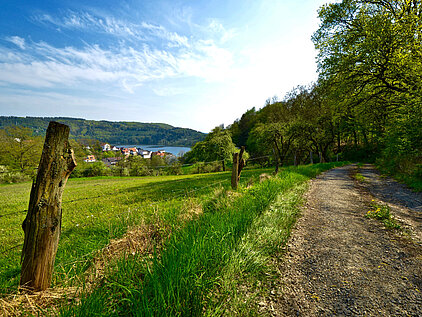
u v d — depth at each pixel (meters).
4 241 5.05
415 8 14.48
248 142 54.19
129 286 2.30
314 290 2.58
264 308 2.29
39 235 2.11
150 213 5.99
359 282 2.68
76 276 2.62
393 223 4.83
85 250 3.66
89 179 31.25
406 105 13.40
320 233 4.41
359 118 20.48
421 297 2.34
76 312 1.88
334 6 17.02
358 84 17.12
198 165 45.47
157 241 3.62
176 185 14.52
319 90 20.78
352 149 43.47
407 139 12.61
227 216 4.20
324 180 12.81
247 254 3.20
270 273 2.98
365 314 2.13
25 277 2.11
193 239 2.94
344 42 16.77
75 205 9.09
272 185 7.68
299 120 33.06
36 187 2.10
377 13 15.23
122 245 3.43
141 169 41.84
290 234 4.38
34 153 38.22
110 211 7.53
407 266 3.01
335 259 3.30
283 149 36.56
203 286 2.35
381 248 3.63
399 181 10.84
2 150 36.09
